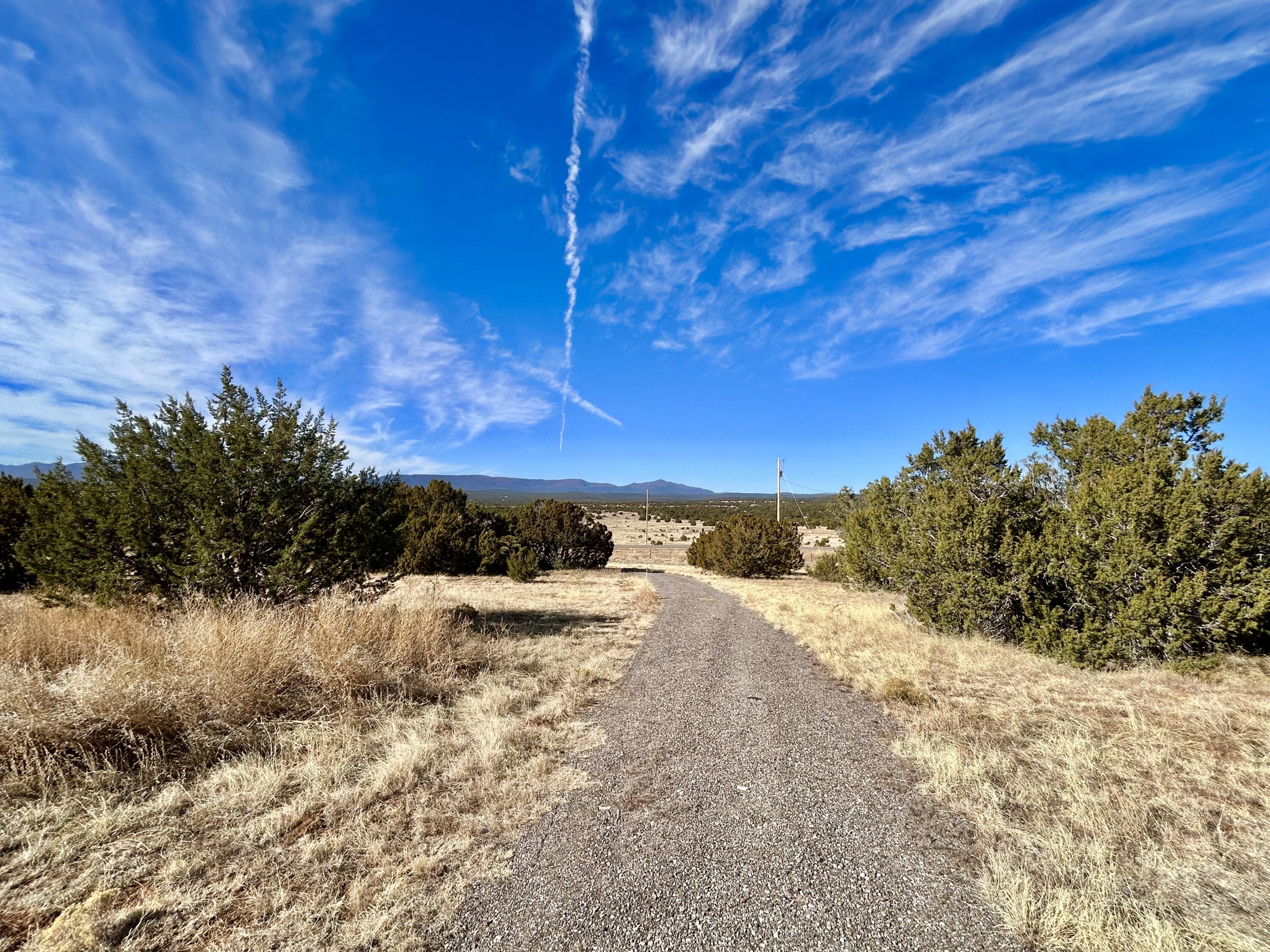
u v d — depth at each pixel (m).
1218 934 2.44
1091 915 2.54
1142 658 7.48
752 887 2.77
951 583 9.70
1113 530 7.82
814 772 4.24
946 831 3.36
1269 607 6.70
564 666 7.48
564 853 3.07
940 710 5.79
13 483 13.84
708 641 10.00
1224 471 7.55
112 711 4.07
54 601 7.61
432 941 2.36
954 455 14.08
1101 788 3.90
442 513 23.55
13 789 3.43
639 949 2.32
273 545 7.75
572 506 29.14
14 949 2.26
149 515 7.23
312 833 3.22
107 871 2.79
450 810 3.52
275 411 8.41
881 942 2.38
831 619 11.83
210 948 2.31
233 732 4.36
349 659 5.62
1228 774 4.07
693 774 4.18
